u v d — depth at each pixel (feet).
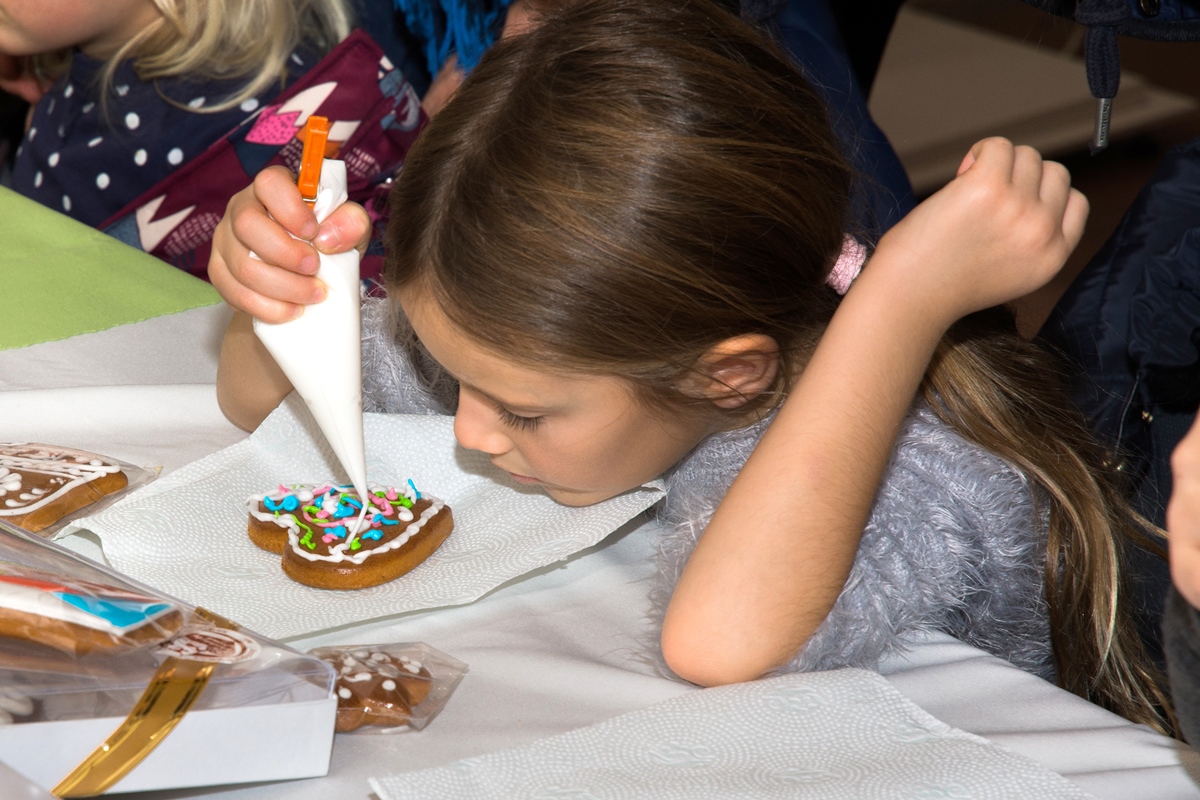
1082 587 3.32
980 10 14.64
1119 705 3.39
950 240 3.07
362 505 3.19
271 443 3.35
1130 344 3.76
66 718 2.62
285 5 5.13
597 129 2.97
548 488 3.26
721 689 2.88
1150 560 3.72
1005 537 3.28
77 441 3.46
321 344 3.07
